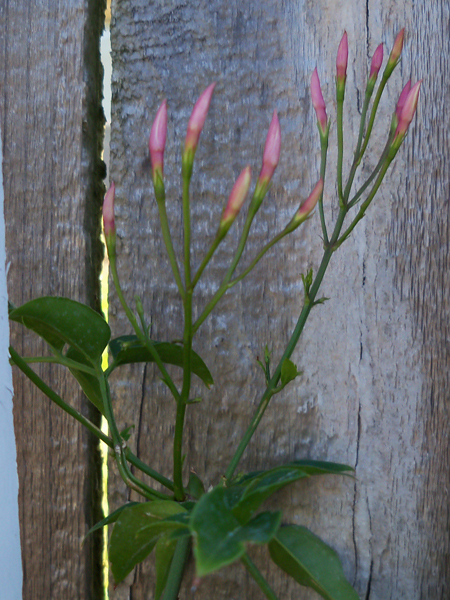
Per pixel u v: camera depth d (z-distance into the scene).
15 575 0.35
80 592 0.41
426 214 0.40
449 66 0.39
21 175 0.41
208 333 0.41
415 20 0.40
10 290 0.41
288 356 0.36
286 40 0.40
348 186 0.36
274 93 0.40
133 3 0.41
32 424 0.41
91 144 0.42
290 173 0.40
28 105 0.41
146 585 0.41
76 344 0.36
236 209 0.32
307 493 0.40
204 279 0.41
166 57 0.41
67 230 0.41
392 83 0.40
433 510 0.39
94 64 0.42
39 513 0.41
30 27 0.41
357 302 0.40
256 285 0.40
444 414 0.39
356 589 0.40
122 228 0.41
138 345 0.37
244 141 0.40
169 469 0.41
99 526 0.37
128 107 0.41
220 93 0.41
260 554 0.40
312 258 0.40
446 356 0.40
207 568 0.29
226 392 0.40
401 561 0.40
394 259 0.40
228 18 0.41
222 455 0.40
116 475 0.41
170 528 0.33
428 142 0.40
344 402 0.40
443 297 0.39
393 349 0.40
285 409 0.40
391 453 0.40
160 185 0.33
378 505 0.40
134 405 0.41
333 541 0.40
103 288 0.44
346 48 0.36
